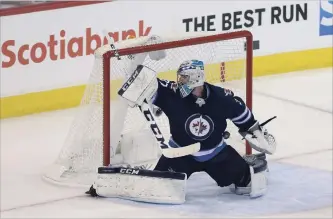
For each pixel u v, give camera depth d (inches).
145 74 744.3
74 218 740.0
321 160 882.1
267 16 1133.7
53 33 1001.5
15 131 957.2
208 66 847.7
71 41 1015.6
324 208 762.2
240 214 745.6
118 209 756.0
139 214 745.6
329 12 1174.3
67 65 1018.1
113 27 1038.4
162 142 753.0
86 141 823.1
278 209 757.9
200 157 766.5
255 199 778.8
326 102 1063.6
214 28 1103.0
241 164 773.3
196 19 1089.4
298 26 1156.5
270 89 1104.2
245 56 845.2
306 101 1065.5
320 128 979.9
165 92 751.1
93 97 812.6
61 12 1001.5
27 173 843.4
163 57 802.2
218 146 768.3
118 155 855.7
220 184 778.8
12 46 980.6
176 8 1072.8
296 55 1164.5
